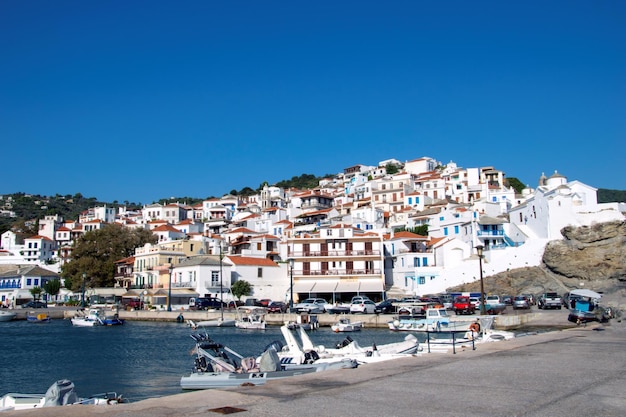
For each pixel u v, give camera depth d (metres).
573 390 12.61
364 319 66.88
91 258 124.50
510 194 150.88
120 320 82.00
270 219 155.50
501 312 61.72
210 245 123.12
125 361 44.16
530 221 95.62
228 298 95.81
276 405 10.92
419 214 125.50
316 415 10.05
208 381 26.58
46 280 135.12
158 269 108.25
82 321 82.19
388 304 74.12
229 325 74.62
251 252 111.00
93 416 9.80
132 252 133.25
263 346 50.97
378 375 14.79
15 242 198.25
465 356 19.14
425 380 13.97
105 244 128.38
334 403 11.13
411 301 73.25
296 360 30.52
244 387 13.08
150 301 101.19
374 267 93.69
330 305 78.50
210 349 30.11
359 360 31.09
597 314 49.28
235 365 29.61
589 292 61.22
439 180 159.62
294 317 72.50
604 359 18.25
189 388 26.72
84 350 51.50
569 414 10.25
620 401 11.41
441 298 78.31
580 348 21.81
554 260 82.88
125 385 34.16
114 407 10.56
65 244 187.88
